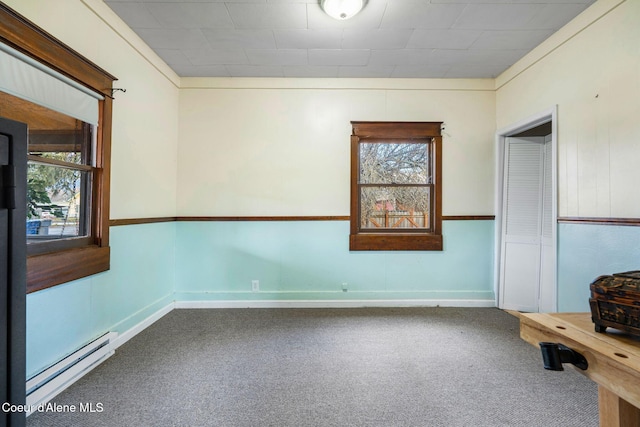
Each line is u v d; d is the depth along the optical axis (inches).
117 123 88.4
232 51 105.3
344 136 126.0
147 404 62.2
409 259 126.7
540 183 121.2
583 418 59.2
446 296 126.6
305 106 125.6
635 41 70.0
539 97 101.2
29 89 60.4
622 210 73.3
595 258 80.2
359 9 82.3
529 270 121.6
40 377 61.7
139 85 98.7
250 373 74.3
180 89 124.7
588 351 33.2
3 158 44.6
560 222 91.7
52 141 69.6
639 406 27.8
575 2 79.7
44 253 66.9
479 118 126.6
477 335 97.3
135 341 92.3
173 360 80.5
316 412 60.3
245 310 121.3
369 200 128.1
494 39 97.5
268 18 86.9
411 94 126.0
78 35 73.4
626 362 29.2
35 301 63.2
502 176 125.1
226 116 125.0
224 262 125.3
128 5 81.4
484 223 126.8
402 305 125.8
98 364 77.9
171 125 119.8
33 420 56.9
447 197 126.7
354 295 126.0
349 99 125.8
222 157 125.3
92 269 78.3
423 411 60.8
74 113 72.0
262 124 125.5
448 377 72.9
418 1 79.4
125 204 92.8
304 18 86.9
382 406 62.2
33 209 66.3
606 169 77.2
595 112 80.1
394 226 128.0
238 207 125.5
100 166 81.7
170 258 121.0
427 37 96.4
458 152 126.6
